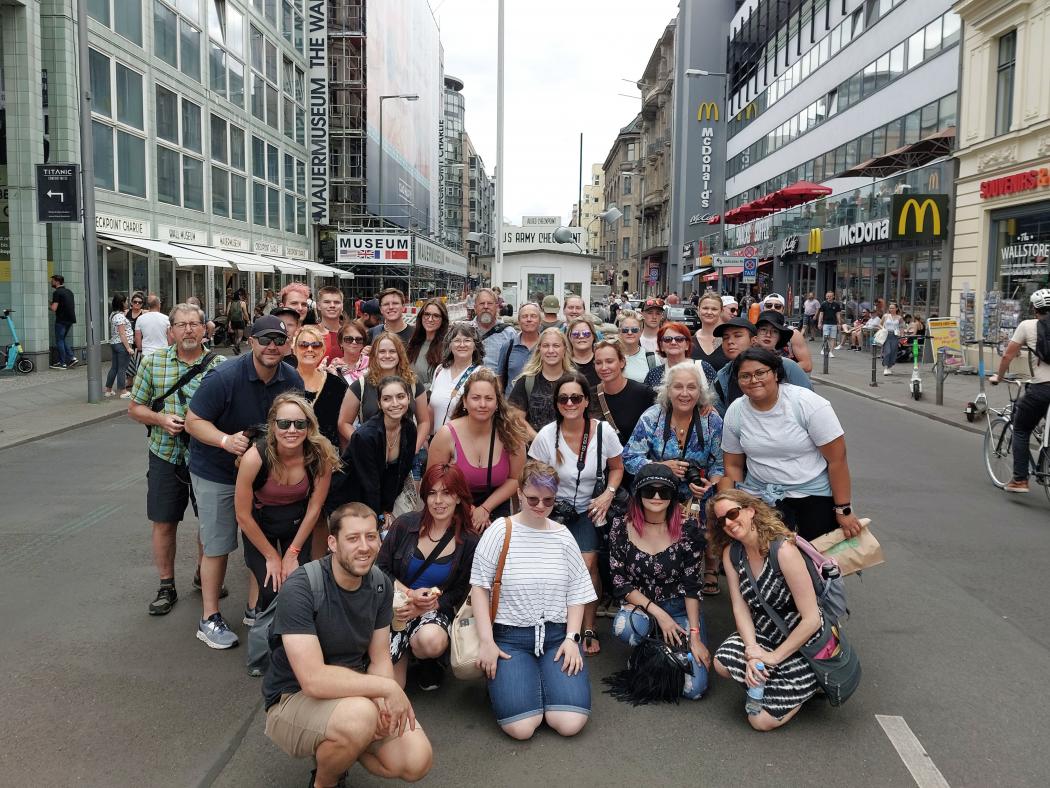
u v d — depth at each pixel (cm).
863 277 3047
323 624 347
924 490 905
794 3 4122
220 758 379
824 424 465
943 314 2319
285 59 3809
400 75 5025
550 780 364
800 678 406
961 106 2231
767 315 607
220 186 2945
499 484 525
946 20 2491
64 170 1459
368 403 579
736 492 425
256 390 515
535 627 421
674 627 454
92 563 654
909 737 401
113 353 1592
